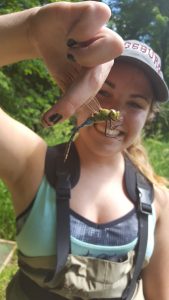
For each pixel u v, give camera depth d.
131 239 0.54
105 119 0.42
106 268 0.52
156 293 0.61
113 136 0.55
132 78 0.55
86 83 0.30
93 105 0.42
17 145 0.50
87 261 0.52
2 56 0.33
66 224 0.51
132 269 0.55
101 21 0.29
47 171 0.53
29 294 0.54
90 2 0.29
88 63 0.29
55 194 0.52
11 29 0.32
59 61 0.32
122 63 0.55
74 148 0.56
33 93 2.87
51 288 0.53
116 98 0.55
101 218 0.54
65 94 0.30
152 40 7.00
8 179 0.51
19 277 0.56
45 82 3.01
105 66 0.30
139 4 6.74
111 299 0.53
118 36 0.29
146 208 0.56
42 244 0.51
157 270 0.61
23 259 0.54
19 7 2.50
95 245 0.52
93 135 0.54
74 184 0.54
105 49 0.29
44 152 0.53
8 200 1.56
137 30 6.90
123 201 0.56
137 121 0.56
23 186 0.52
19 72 2.88
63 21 0.30
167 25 6.82
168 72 6.90
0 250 1.36
